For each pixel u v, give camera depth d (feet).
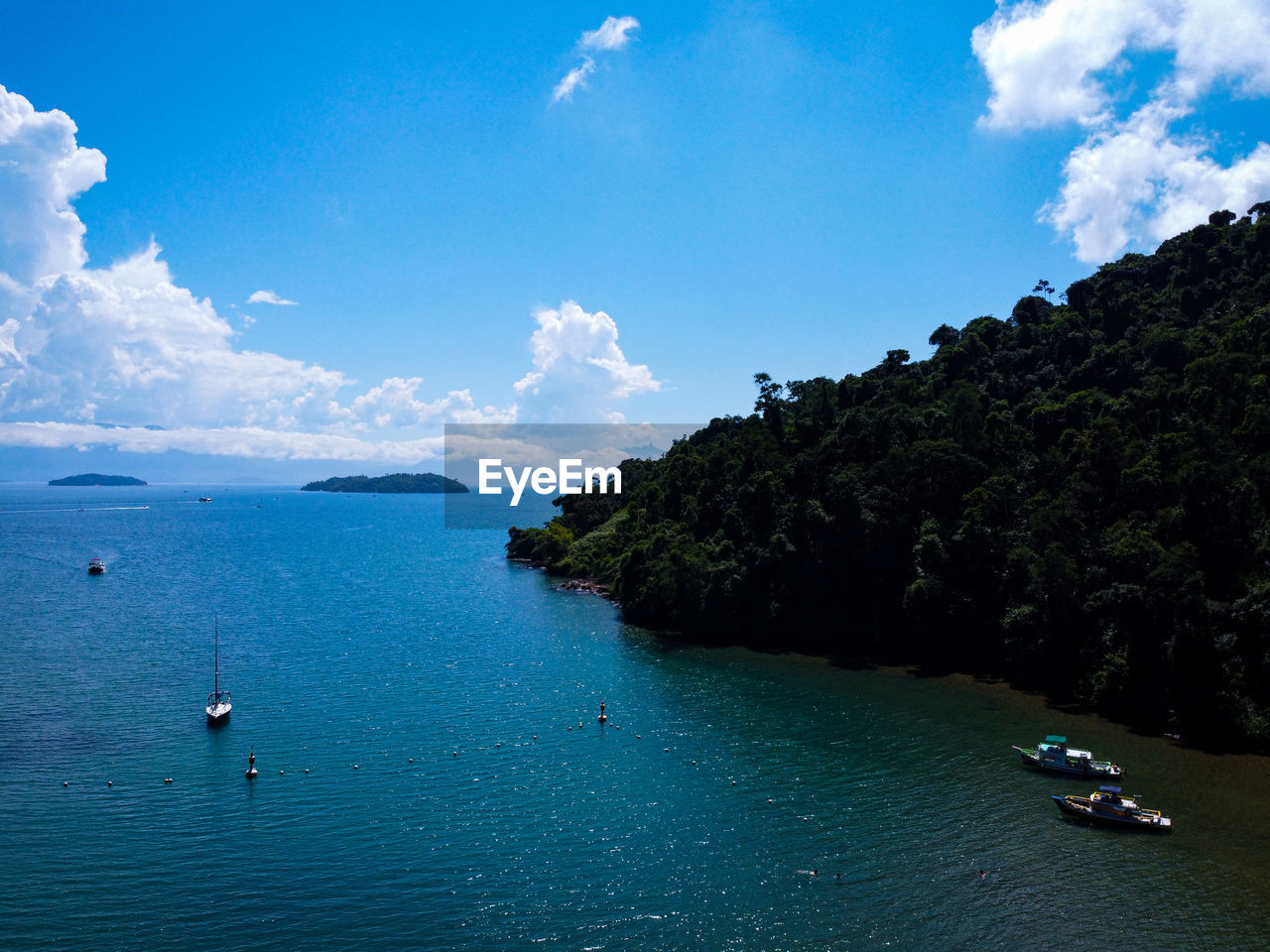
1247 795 205.05
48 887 161.99
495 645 387.75
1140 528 291.17
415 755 237.04
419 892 161.99
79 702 283.59
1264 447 288.71
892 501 375.66
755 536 421.59
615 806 202.49
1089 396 385.70
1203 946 143.95
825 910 155.94
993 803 203.41
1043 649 302.25
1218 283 447.83
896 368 566.36
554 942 145.38
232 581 604.90
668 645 388.98
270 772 223.10
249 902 157.28
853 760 234.17
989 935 147.74
